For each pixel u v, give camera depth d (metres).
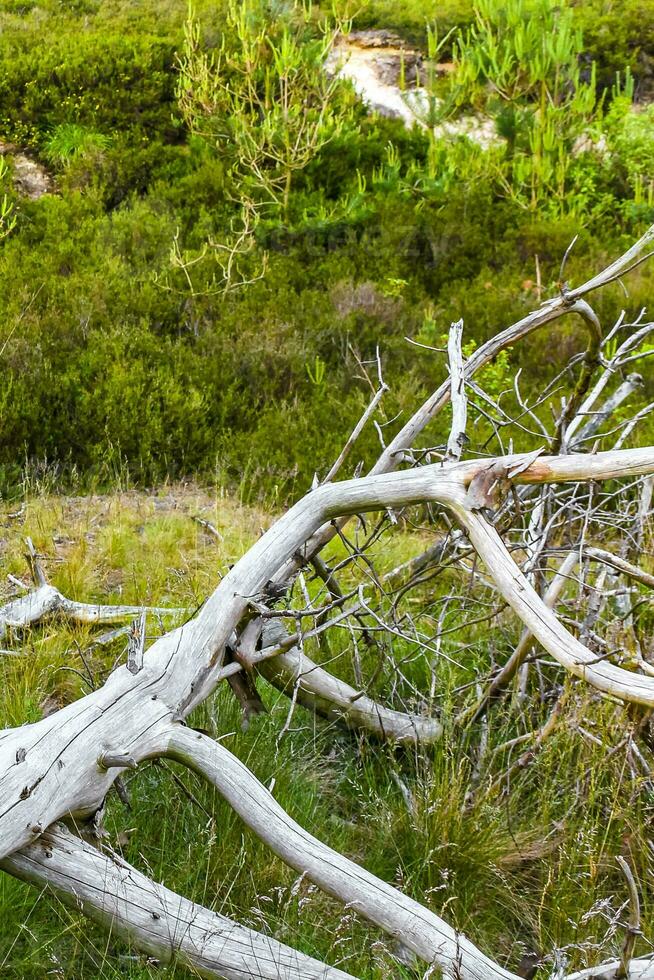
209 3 14.44
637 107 13.41
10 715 3.02
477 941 2.54
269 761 2.95
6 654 3.50
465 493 2.43
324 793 3.06
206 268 8.39
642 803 2.80
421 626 3.94
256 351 7.20
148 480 6.16
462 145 10.99
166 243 8.91
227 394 6.88
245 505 5.74
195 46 10.90
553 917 2.50
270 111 10.16
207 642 2.51
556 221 9.89
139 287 8.08
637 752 2.76
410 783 3.14
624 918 2.53
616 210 10.71
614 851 2.75
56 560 4.57
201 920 2.19
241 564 2.59
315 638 3.63
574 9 15.02
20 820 2.11
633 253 2.92
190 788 2.80
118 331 7.20
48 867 2.19
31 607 3.82
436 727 3.25
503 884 2.69
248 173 10.20
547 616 2.26
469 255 9.41
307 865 2.22
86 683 3.38
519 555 4.08
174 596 4.27
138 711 2.36
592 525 4.55
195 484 6.12
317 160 10.27
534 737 3.05
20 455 6.07
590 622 3.01
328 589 3.29
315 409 6.79
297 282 8.70
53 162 10.49
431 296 8.90
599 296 8.27
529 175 10.58
